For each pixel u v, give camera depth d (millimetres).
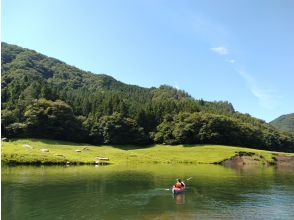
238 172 82875
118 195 46219
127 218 34125
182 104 187000
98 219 33562
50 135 138250
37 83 168125
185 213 36750
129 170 79562
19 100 147875
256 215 36500
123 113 159750
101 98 184125
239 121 175375
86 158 97562
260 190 53094
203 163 113875
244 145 163750
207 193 49594
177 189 49406
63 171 71875
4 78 185125
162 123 163500
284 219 35094
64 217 34156
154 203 41719
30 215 34812
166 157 120000
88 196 44938
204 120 156125
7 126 133375
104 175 67250
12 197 43094
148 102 195375
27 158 82938
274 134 192750
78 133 145375
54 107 140375
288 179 68750
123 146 149875
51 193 46344
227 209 39125
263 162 121062
